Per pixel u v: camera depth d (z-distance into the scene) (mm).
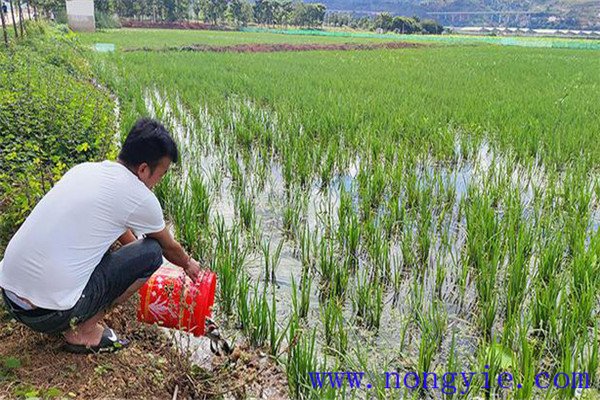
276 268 5582
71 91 10680
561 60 31500
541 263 5105
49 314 3430
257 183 8094
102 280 3619
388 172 7988
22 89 9562
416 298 4648
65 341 3881
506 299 4824
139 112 11609
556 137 9539
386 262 5371
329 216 6402
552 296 4523
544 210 6973
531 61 29938
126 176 3559
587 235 6141
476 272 5301
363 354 4246
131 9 75188
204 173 8508
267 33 68188
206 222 6227
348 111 11672
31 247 3371
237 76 17953
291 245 6137
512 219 5945
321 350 4285
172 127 10836
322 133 10117
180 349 4125
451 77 19844
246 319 4371
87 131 7926
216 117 11648
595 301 4762
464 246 6137
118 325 4293
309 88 15336
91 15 48406
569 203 6918
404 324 4613
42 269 3354
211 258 5492
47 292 3369
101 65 20312
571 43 61469
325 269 5254
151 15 79125
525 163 8812
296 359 3742
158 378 3699
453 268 5551
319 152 8758
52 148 7211
